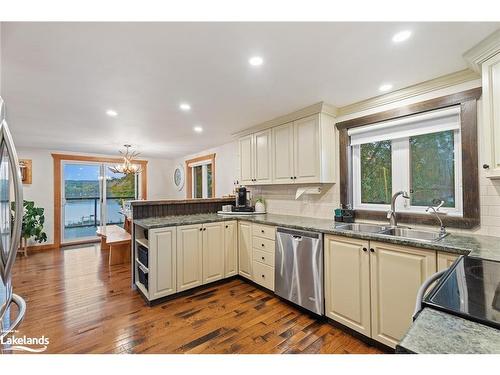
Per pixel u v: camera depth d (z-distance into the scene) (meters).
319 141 2.67
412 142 2.30
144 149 5.39
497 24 1.34
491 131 1.51
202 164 5.77
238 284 3.04
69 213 5.56
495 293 0.82
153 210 3.06
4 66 1.77
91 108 2.69
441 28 1.38
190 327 2.05
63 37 1.43
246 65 1.79
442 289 0.86
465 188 1.89
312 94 2.36
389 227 2.23
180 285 2.65
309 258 2.24
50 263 3.96
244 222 3.09
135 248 2.89
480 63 1.59
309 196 3.11
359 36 1.45
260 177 3.43
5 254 1.03
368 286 1.84
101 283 3.07
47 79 1.98
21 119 3.07
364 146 2.67
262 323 2.12
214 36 1.45
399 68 1.85
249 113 2.93
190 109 2.76
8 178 1.09
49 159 5.29
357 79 2.03
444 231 1.88
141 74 1.92
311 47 1.57
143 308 2.39
